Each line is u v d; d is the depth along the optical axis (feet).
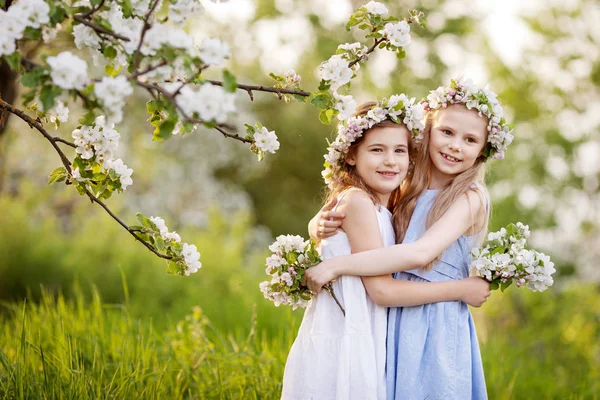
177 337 12.62
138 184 34.63
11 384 9.07
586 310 19.88
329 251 8.48
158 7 6.75
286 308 16.74
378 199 8.74
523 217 35.50
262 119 49.06
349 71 7.32
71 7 6.71
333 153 8.75
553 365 16.66
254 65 48.26
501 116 8.77
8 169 28.04
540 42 37.27
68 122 26.50
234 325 17.63
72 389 9.21
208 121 5.88
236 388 10.87
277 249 8.40
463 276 8.86
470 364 8.48
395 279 8.32
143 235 7.94
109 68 6.77
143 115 33.24
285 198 50.83
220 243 26.22
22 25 5.96
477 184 8.89
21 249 22.06
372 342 8.02
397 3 41.78
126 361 10.32
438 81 41.04
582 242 35.99
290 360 8.38
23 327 9.86
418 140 8.55
